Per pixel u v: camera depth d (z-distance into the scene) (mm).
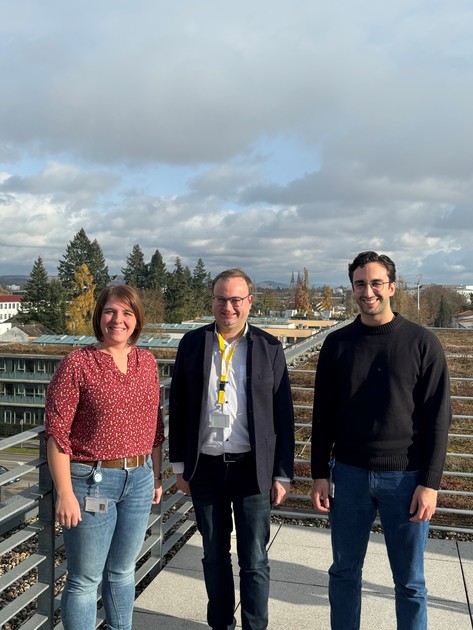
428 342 2494
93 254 72875
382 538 4156
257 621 2727
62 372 2217
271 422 2686
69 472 2203
